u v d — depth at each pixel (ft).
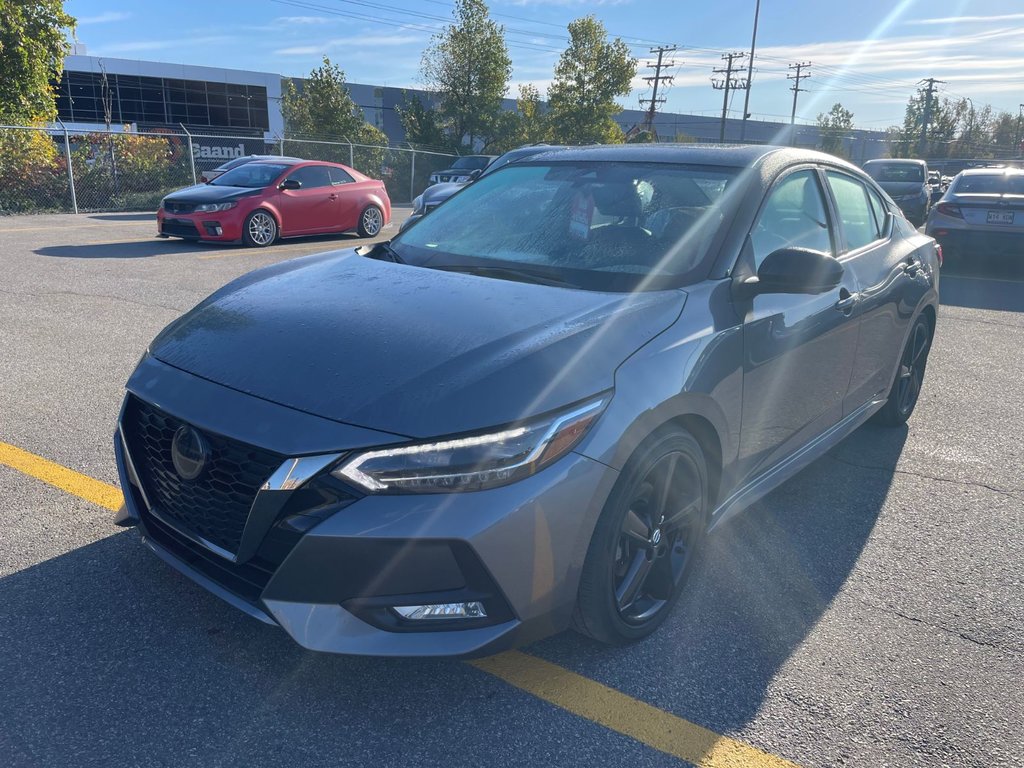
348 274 9.94
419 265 10.38
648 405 7.65
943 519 11.98
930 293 14.99
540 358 7.38
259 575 7.16
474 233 11.02
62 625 8.41
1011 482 13.39
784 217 10.79
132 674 7.73
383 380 7.16
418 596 6.78
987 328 25.53
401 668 8.06
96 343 19.49
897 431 15.78
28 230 42.14
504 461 6.77
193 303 24.45
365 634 6.83
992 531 11.63
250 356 7.82
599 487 7.29
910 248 14.66
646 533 8.30
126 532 10.32
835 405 12.10
